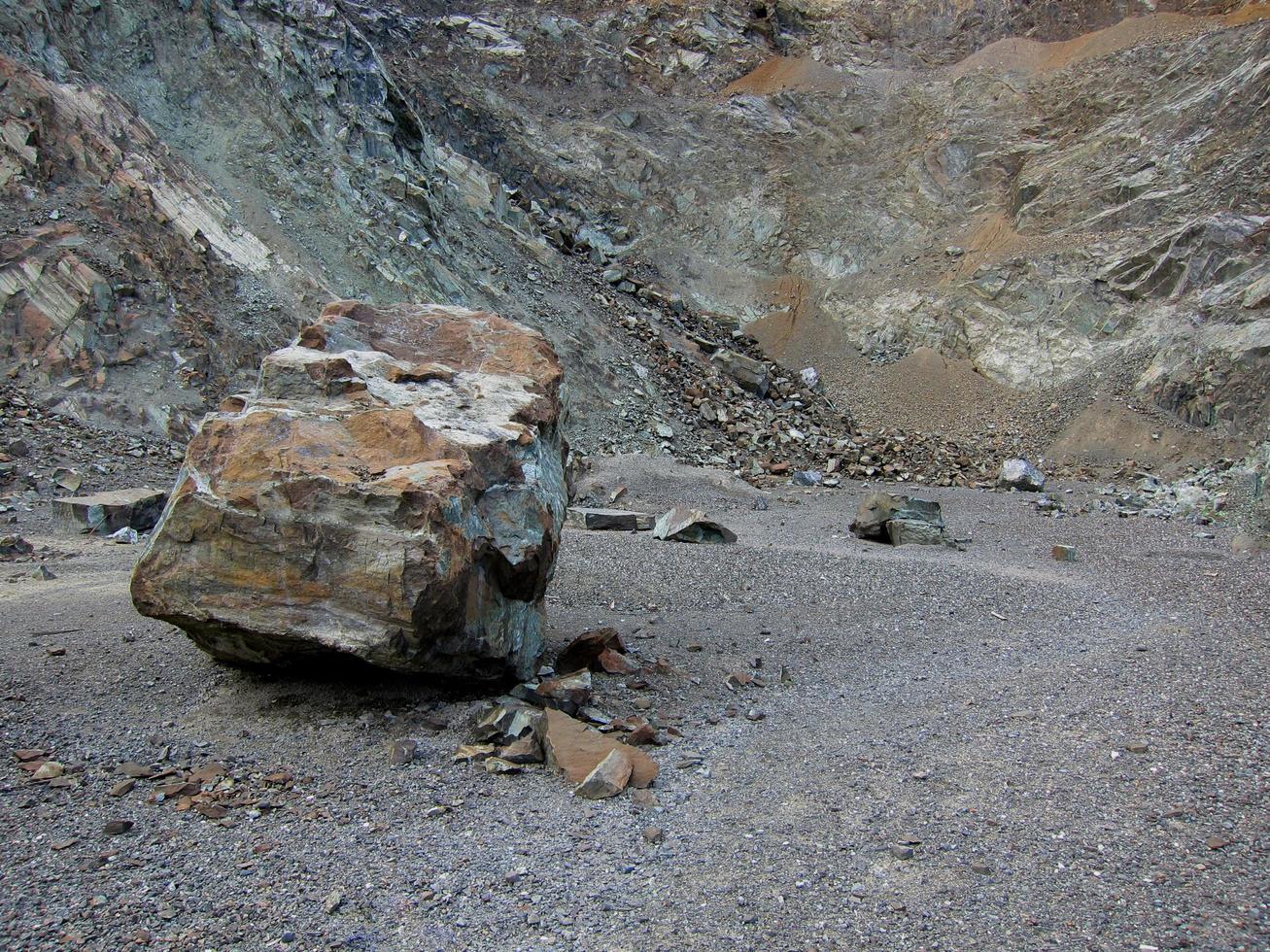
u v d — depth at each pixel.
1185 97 32.16
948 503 19.89
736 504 18.78
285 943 3.85
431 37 41.19
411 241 23.14
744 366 27.86
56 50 19.97
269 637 5.94
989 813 5.08
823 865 4.56
